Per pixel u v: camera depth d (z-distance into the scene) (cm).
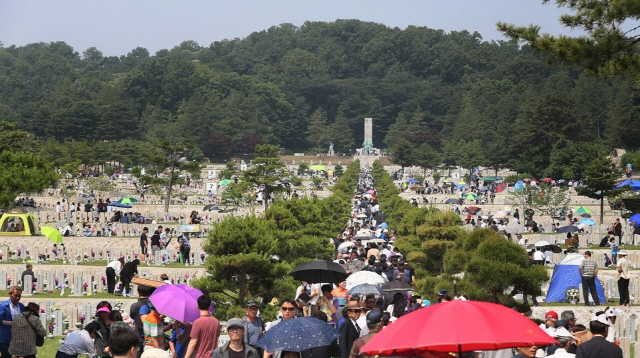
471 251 5819
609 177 13975
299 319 3108
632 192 14475
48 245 11100
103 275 8112
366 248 7900
